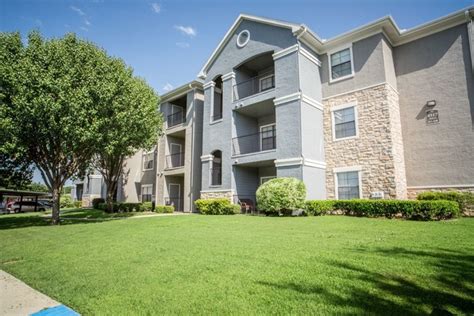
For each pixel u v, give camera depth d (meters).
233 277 3.85
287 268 4.15
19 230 10.53
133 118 13.94
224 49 18.39
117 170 20.75
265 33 16.00
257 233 7.67
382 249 5.17
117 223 11.99
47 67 11.56
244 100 16.33
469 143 11.88
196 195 19.53
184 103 24.00
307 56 14.88
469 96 12.06
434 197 11.77
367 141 13.48
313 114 14.55
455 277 3.57
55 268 4.83
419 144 13.16
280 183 12.66
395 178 12.44
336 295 3.11
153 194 23.45
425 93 13.26
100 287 3.73
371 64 13.84
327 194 14.46
